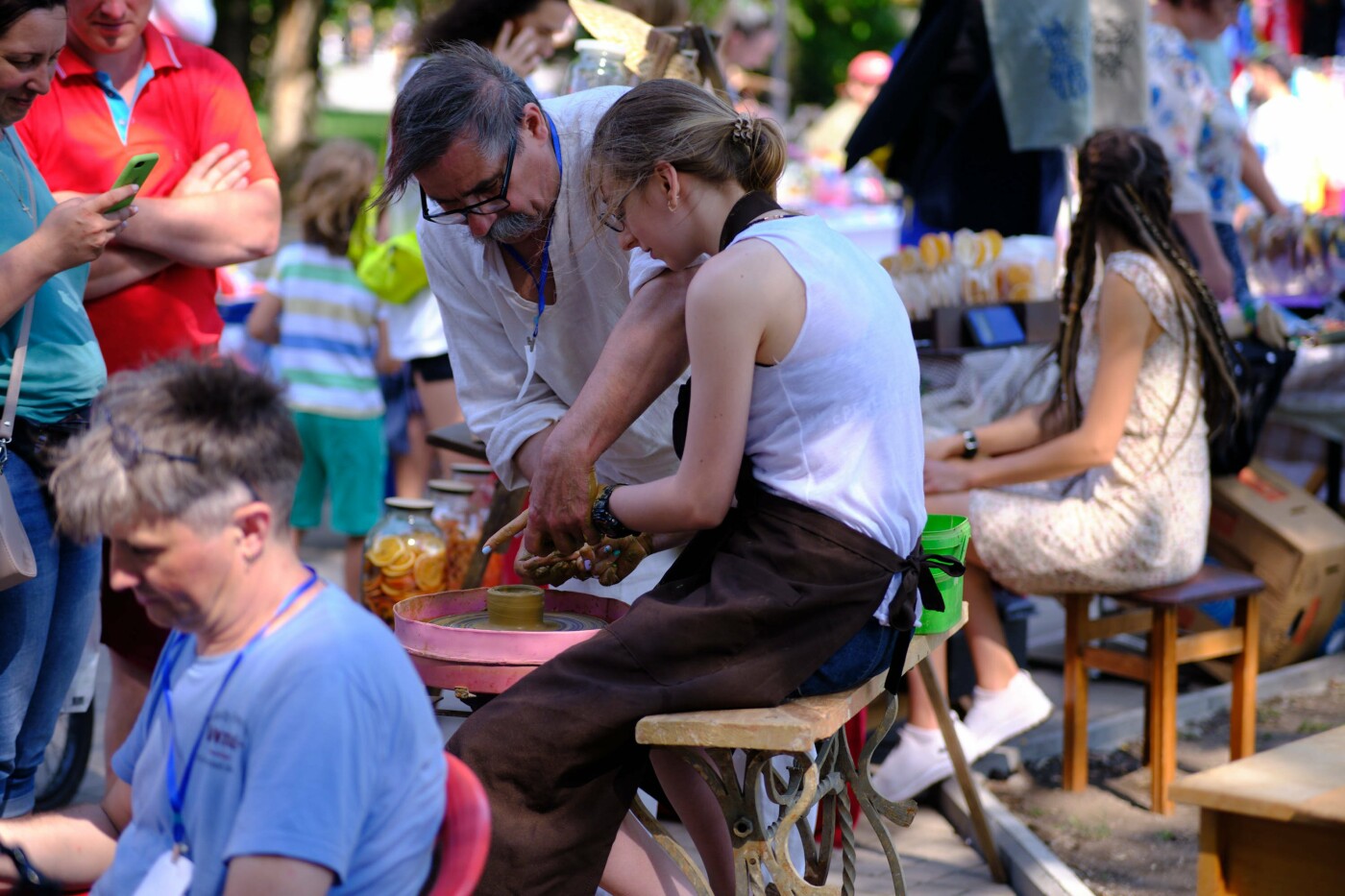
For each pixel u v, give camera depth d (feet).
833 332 19.17
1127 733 39.04
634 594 26.45
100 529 13.48
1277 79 77.30
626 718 18.90
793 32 222.07
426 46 37.78
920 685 33.76
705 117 19.89
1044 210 45.03
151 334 29.94
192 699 13.96
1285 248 55.01
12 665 24.14
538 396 25.30
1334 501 49.08
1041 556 33.19
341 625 13.83
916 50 43.45
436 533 34.40
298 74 145.07
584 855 19.33
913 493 20.39
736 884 19.88
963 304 38.75
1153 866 30.71
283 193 123.34
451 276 24.84
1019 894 29.96
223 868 13.70
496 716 19.25
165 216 29.25
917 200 45.37
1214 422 34.40
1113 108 44.16
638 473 25.68
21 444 23.84
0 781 24.93
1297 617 41.60
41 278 22.79
